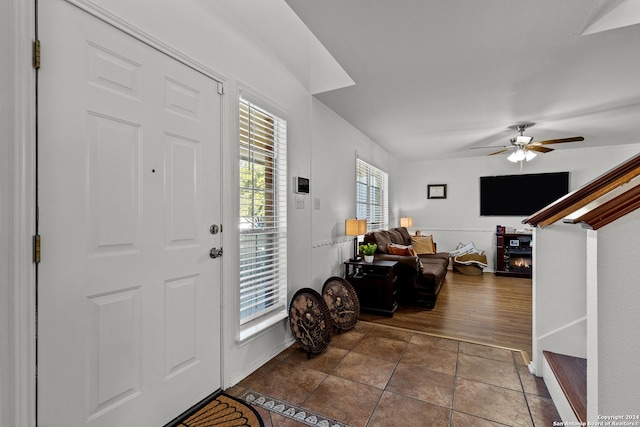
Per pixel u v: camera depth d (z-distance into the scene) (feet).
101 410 4.51
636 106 11.05
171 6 5.51
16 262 3.67
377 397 6.28
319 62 10.00
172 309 5.51
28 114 3.77
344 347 8.64
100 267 4.49
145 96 5.08
